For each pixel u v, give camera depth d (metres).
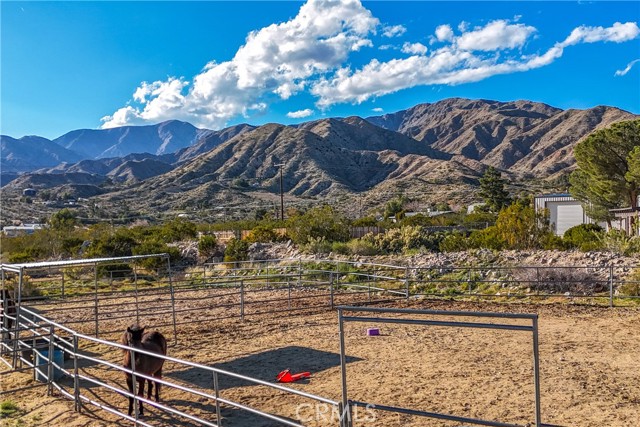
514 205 28.06
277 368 11.11
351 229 38.72
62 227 49.66
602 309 16.36
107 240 37.03
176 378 10.61
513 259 22.72
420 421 7.75
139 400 8.32
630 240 23.06
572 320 14.95
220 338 14.36
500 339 12.92
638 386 9.06
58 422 8.29
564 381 9.45
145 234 50.94
